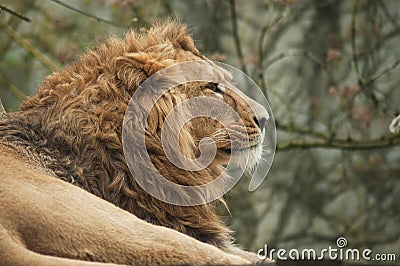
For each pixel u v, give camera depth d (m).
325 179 17.75
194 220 7.25
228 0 14.66
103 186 6.78
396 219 16.72
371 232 16.39
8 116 6.93
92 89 6.99
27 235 5.32
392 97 16.05
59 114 6.90
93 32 13.84
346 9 17.78
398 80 16.56
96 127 6.85
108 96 7.00
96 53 7.33
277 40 17.75
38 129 6.84
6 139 6.60
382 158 17.02
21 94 13.78
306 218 17.19
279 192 17.34
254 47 16.91
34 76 15.20
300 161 17.44
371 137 16.05
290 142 14.63
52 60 14.94
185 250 5.56
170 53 7.35
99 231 5.50
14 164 6.15
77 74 7.16
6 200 5.45
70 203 5.63
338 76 17.39
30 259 4.93
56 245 5.36
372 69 16.55
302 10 16.50
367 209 16.86
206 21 16.05
